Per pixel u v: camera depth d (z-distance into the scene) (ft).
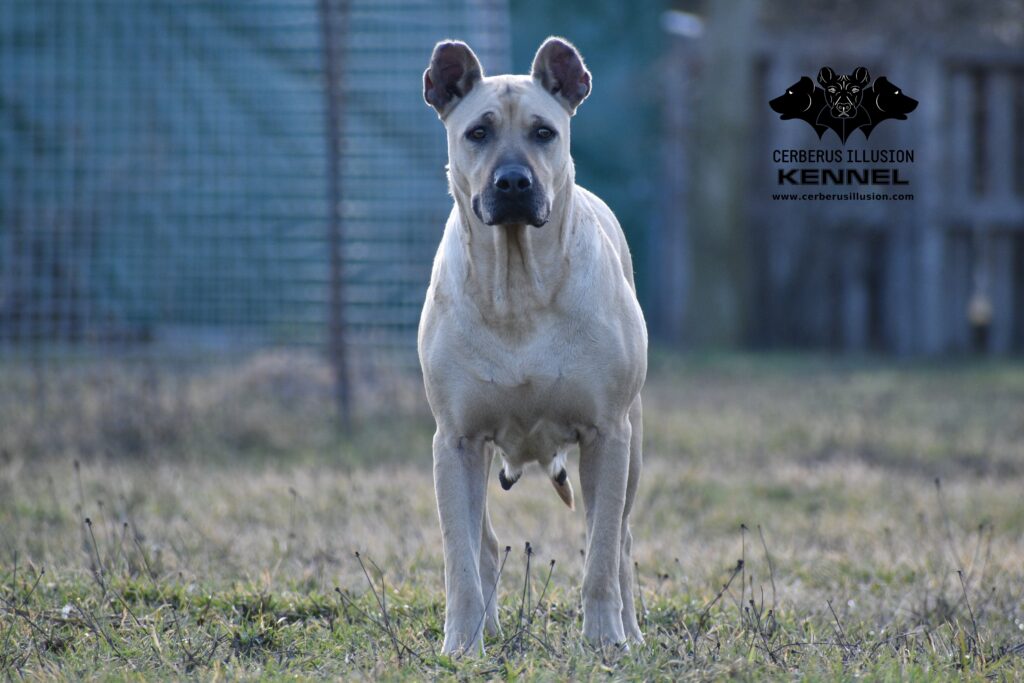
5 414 41.93
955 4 67.05
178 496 32.42
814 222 72.08
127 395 42.09
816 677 17.54
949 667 18.80
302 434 42.01
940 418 46.68
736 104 71.31
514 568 25.48
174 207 47.52
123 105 47.55
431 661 18.61
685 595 23.34
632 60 77.05
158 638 19.93
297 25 48.57
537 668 18.01
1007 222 68.95
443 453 20.29
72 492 32.60
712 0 71.46
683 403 50.88
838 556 26.73
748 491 34.81
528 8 76.02
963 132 68.80
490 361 19.89
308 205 47.96
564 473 21.52
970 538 28.04
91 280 46.44
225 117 48.26
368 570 24.97
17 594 22.56
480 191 19.67
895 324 70.33
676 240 76.95
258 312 48.24
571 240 20.06
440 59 21.17
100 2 47.93
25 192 45.62
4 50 48.11
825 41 70.59
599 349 19.98
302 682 17.71
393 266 47.09
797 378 58.65
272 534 27.96
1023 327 70.38
